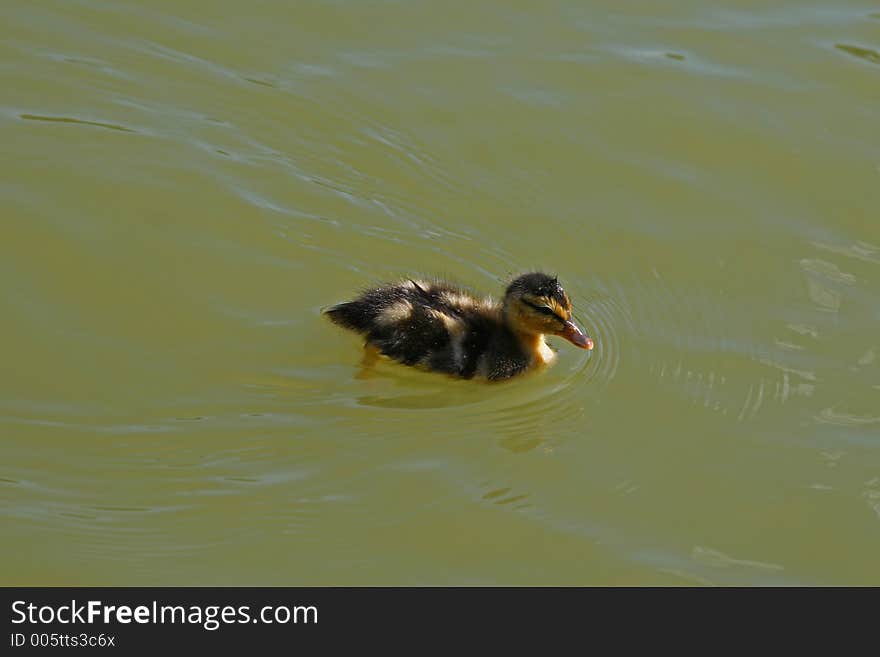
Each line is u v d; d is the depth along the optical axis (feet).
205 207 49.52
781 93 57.31
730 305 47.32
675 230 50.62
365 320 44.19
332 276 47.52
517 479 39.88
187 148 52.31
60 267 46.03
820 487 39.78
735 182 52.90
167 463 39.32
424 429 41.78
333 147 53.78
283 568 36.29
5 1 59.36
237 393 42.24
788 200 52.11
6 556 35.88
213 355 43.55
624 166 53.52
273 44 58.85
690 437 41.83
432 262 48.80
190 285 46.14
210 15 60.18
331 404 42.27
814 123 55.77
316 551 36.86
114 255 46.80
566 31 60.64
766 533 38.22
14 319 43.80
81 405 41.01
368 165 53.06
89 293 45.24
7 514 37.04
